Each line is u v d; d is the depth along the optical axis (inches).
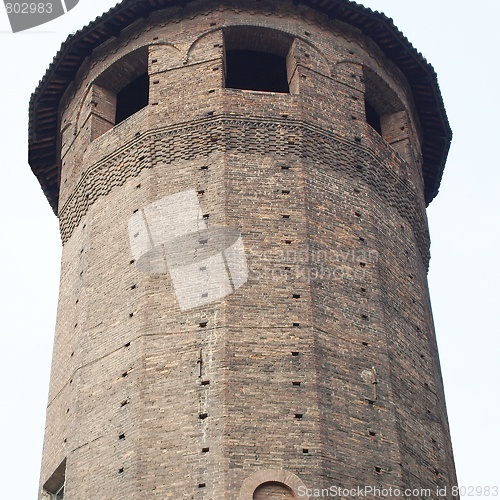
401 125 1657.2
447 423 1419.8
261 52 1637.6
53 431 1390.3
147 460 1202.0
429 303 1528.1
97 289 1411.2
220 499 1147.9
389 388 1302.9
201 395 1234.0
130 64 1612.9
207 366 1254.9
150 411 1238.9
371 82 1641.2
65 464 1318.9
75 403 1328.7
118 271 1401.3
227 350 1262.3
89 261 1449.3
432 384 1400.1
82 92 1643.7
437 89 1705.2
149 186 1440.7
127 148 1501.0
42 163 1728.6
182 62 1555.1
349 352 1304.1
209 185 1416.1
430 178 1784.0
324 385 1254.3
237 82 1723.7
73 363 1387.8
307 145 1469.0
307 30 1603.1
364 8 1615.4
